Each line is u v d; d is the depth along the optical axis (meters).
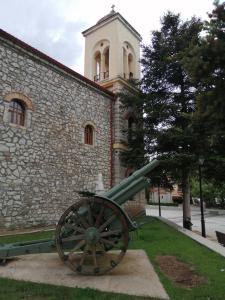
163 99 17.03
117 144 18.23
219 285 4.90
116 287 4.68
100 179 13.52
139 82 18.23
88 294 4.31
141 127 18.00
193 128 14.31
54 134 13.84
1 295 4.27
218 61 5.91
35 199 12.45
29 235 10.35
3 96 11.59
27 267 5.81
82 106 16.06
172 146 15.81
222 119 6.34
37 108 13.08
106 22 22.47
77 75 15.59
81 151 15.54
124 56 22.72
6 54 11.98
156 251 7.62
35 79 13.18
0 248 5.83
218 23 6.04
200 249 8.08
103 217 5.56
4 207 11.12
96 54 23.39
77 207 5.48
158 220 17.17
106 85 20.36
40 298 4.18
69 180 14.43
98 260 6.14
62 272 5.48
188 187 16.59
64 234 5.53
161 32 17.89
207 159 14.54
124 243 5.34
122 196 6.26
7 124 11.62
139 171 6.68
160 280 5.08
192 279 5.30
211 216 30.55
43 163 13.03
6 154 11.42
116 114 18.80
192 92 16.20
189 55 6.67
